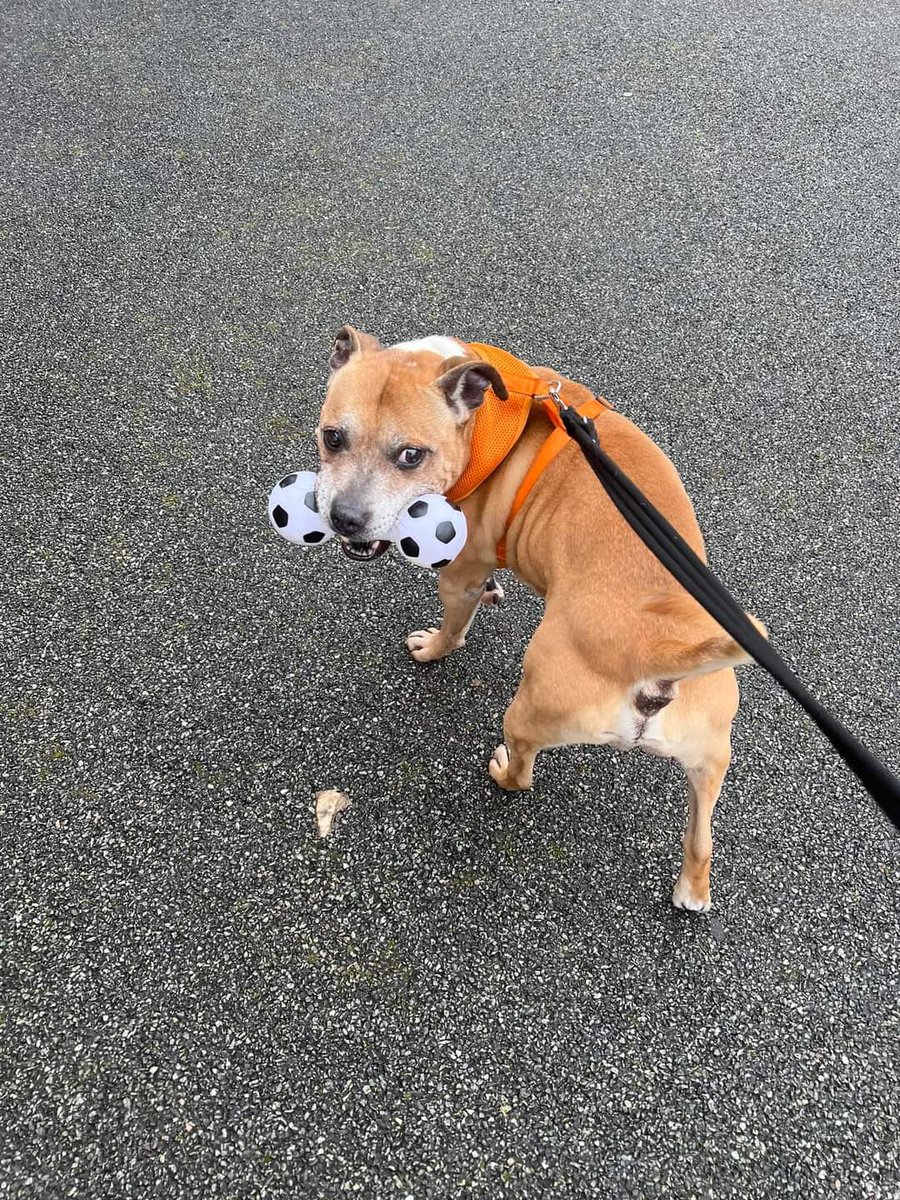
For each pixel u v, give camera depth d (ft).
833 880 2.77
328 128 5.19
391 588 3.32
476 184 4.92
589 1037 2.48
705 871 2.63
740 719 3.08
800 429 3.91
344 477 2.57
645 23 6.50
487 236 4.62
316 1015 2.46
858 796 2.93
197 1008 2.45
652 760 3.01
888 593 3.39
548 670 2.46
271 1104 2.32
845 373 4.15
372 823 2.80
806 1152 2.33
